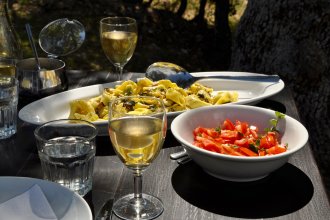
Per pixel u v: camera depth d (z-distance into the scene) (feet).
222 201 4.18
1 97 5.02
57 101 5.67
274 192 4.31
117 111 3.92
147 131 3.82
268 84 6.36
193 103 5.60
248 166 4.23
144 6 18.76
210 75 6.68
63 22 6.61
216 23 17.57
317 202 4.17
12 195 3.99
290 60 10.11
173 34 17.71
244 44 11.18
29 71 5.95
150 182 4.43
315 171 4.63
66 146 4.29
